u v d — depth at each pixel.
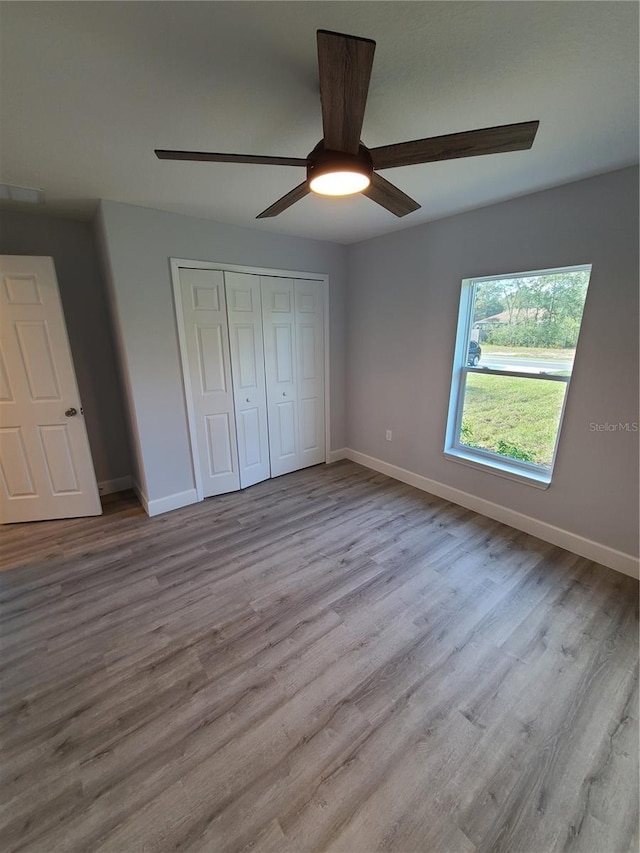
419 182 2.21
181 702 1.57
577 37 1.13
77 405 2.91
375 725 1.47
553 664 1.73
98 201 2.51
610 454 2.30
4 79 1.28
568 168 2.02
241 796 1.25
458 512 3.13
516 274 2.58
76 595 2.20
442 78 1.32
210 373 3.21
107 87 1.34
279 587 2.25
